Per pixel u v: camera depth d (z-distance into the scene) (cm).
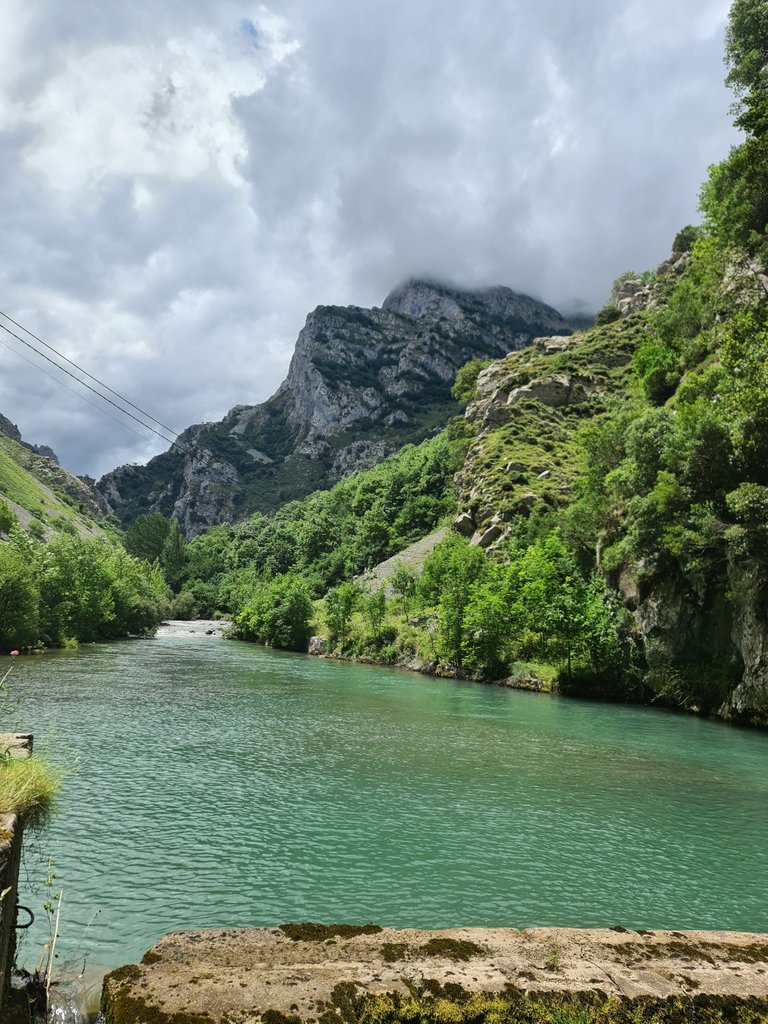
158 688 4472
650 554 5381
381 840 1692
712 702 4716
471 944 617
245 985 512
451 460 15800
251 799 2003
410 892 1378
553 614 5881
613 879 1495
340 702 4241
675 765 2809
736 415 4800
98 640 9712
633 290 19075
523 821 1908
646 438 5781
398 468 19962
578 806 2097
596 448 8106
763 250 6650
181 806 1903
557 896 1389
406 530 16038
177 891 1335
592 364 14750
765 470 4734
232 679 5241
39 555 8925
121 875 1403
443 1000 505
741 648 4525
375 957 584
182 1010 473
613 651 5600
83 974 962
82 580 9450
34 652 6994
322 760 2558
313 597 15500
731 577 4684
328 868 1491
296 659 7888
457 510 13388
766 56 6481
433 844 1678
